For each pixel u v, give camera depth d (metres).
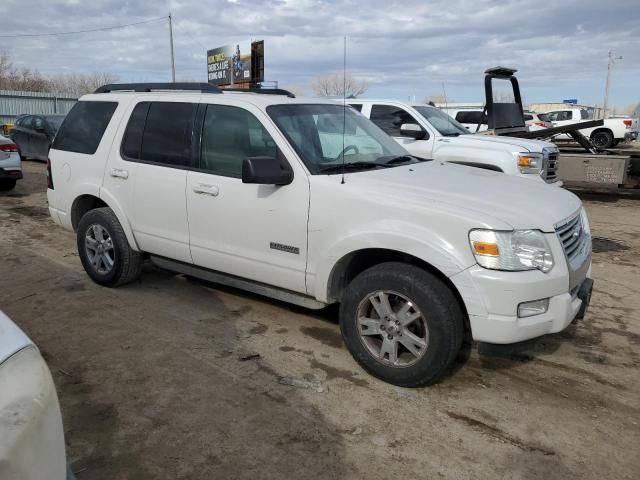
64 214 5.58
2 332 1.75
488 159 7.71
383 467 2.84
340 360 3.98
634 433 3.16
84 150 5.36
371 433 3.12
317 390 3.55
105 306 4.94
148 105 4.91
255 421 3.21
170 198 4.61
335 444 3.01
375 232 3.49
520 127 10.27
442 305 3.32
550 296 3.29
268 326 4.55
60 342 4.21
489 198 3.54
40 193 11.27
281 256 4.00
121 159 4.99
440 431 3.15
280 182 3.82
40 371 1.72
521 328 3.22
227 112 4.34
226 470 2.79
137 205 4.88
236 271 4.31
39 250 6.84
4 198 10.61
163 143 4.73
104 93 5.47
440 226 3.32
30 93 34.84
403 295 3.44
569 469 2.85
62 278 5.72
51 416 1.70
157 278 5.71
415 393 3.54
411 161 4.62
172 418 3.22
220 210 4.27
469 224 3.24
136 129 4.95
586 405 3.45
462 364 3.96
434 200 3.45
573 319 3.57
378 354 3.67
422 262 3.56
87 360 3.92
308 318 4.73
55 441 1.71
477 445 3.03
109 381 3.63
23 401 1.62
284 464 2.84
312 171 3.86
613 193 12.10
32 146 15.63
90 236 5.37
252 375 3.74
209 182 4.32
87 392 3.50
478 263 3.21
